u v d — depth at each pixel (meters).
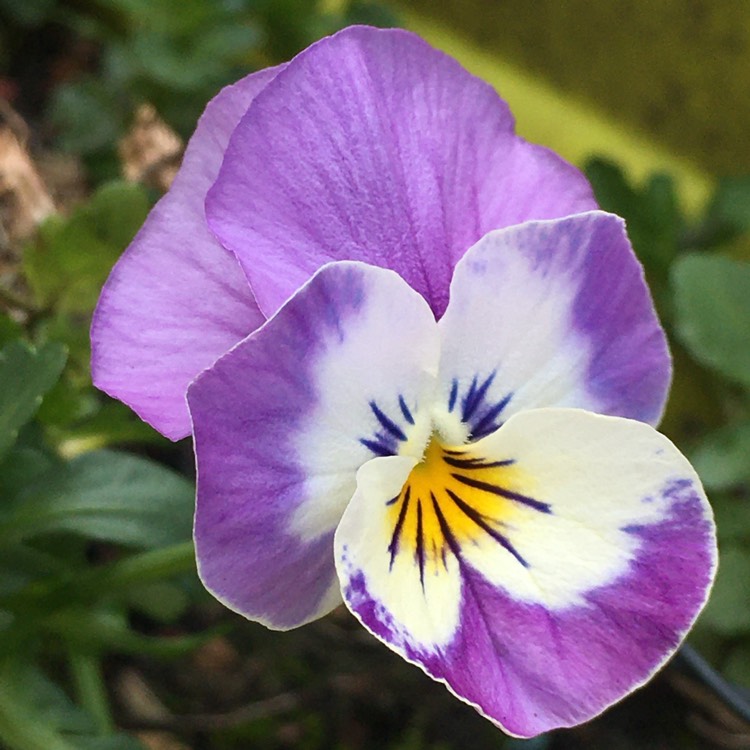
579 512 0.10
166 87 0.21
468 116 0.11
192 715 0.18
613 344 0.10
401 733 0.19
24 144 0.20
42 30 0.27
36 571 0.13
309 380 0.10
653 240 0.21
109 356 0.10
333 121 0.10
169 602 0.15
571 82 0.26
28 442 0.14
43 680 0.13
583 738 0.19
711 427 0.22
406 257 0.10
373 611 0.10
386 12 0.22
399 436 0.10
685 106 0.25
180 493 0.13
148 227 0.10
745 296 0.17
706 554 0.10
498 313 0.10
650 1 0.24
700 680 0.17
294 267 0.10
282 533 0.10
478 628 0.10
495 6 0.26
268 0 0.22
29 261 0.14
